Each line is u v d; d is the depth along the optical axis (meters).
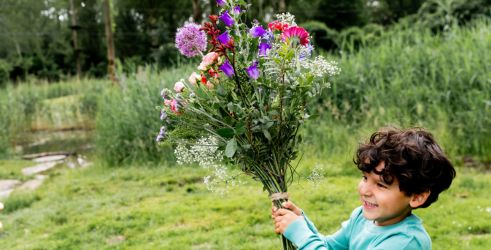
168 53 22.47
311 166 6.40
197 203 5.53
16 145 11.58
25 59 34.25
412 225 1.61
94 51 36.38
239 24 1.89
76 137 12.50
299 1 25.88
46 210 5.73
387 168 1.55
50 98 15.45
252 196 5.58
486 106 6.62
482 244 3.84
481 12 13.98
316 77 1.96
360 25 25.06
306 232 1.76
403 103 7.19
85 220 5.24
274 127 1.89
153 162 7.77
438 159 1.56
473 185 5.47
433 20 14.22
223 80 1.89
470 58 7.33
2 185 7.62
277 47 1.89
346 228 1.87
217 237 4.37
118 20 34.06
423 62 7.84
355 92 7.76
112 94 9.05
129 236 4.68
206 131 1.96
